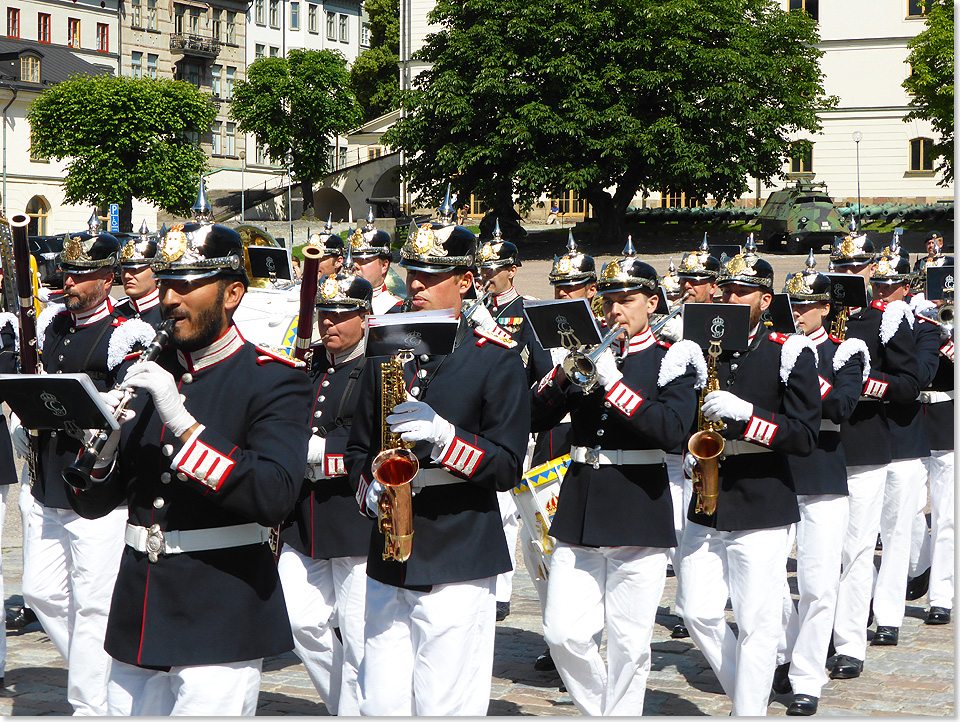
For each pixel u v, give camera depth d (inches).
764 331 278.7
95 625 274.4
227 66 3799.2
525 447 222.8
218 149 3737.7
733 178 2017.7
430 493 218.2
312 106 2957.7
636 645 259.3
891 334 346.0
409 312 218.4
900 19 2461.9
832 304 364.8
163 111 2667.3
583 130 1993.1
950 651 354.0
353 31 4313.5
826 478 300.5
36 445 290.0
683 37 2018.9
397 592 219.9
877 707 301.1
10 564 447.5
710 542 274.8
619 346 273.4
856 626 329.4
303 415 195.9
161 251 189.0
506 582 390.3
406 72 2935.5
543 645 360.8
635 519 258.1
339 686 277.1
